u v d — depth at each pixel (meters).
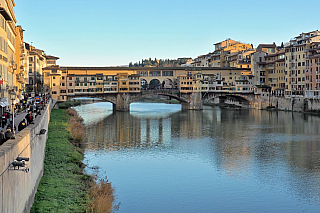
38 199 34.97
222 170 58.81
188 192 48.22
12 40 67.06
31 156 32.41
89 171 54.50
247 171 58.31
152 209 42.31
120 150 72.94
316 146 77.94
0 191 19.47
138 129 103.12
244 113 152.12
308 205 44.47
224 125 112.19
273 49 190.00
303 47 147.75
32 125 36.50
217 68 183.38
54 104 121.56
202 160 65.38
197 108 174.62
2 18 50.91
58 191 38.03
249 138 88.31
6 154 21.03
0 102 48.03
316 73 136.75
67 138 70.12
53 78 141.50
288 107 156.12
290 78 157.12
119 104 163.62
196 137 90.00
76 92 149.00
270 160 65.62
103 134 93.06
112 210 40.69
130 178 53.53
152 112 157.88
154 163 62.84
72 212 33.62
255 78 180.75
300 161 64.81
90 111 161.25
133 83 165.62
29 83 118.44
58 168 48.28
